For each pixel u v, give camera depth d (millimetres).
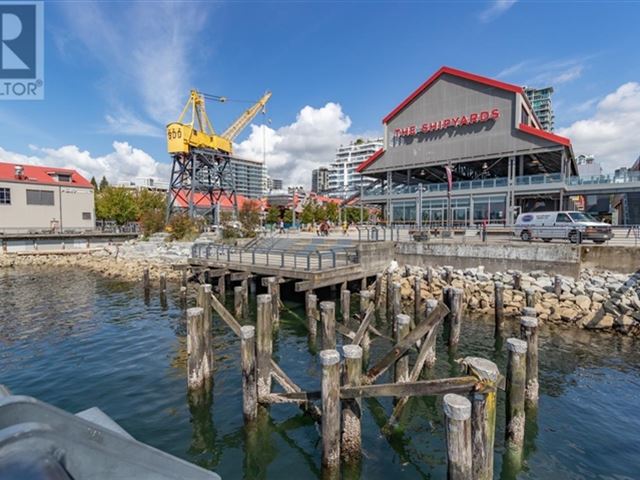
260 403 7246
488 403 4691
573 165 37281
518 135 29719
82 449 1133
